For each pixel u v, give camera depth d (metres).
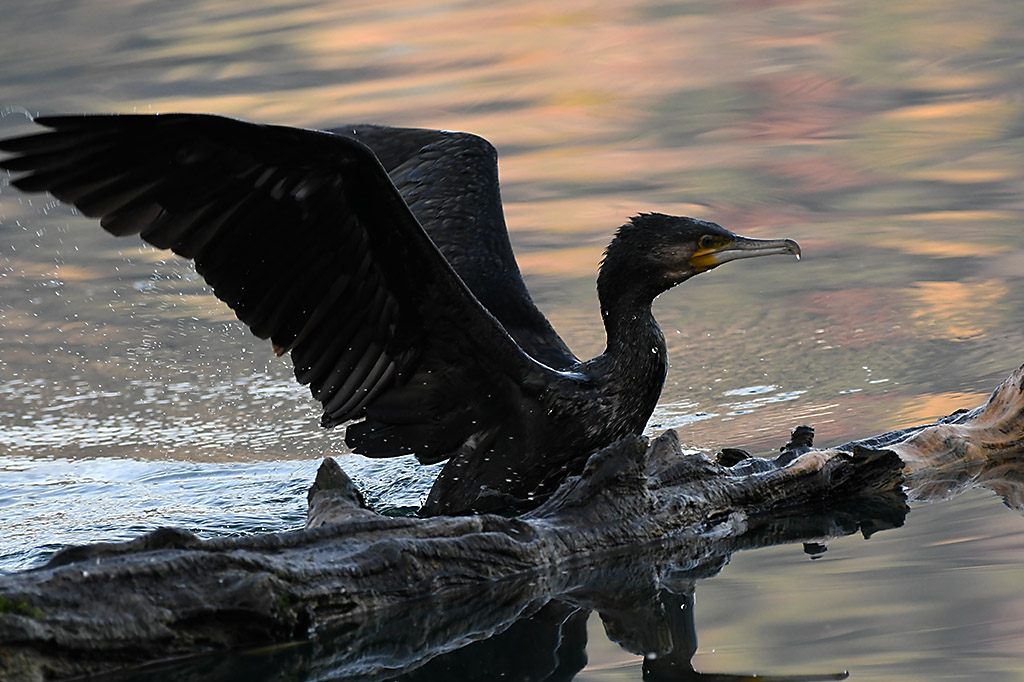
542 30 30.58
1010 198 18.09
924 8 31.00
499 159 21.56
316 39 29.52
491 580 8.29
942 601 7.52
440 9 32.44
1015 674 6.54
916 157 20.45
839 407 11.72
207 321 15.70
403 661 7.29
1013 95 23.70
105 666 6.86
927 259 15.90
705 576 8.33
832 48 28.08
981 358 12.70
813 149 21.31
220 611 7.18
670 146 22.02
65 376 14.05
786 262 16.30
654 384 10.25
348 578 7.73
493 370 9.88
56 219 19.88
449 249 11.53
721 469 9.51
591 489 9.04
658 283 10.30
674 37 29.83
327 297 9.42
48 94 25.30
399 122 23.45
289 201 8.95
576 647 7.41
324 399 9.91
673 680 6.85
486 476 10.13
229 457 11.90
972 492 9.55
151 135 8.41
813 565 8.33
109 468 11.59
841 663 6.86
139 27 30.72
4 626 6.53
